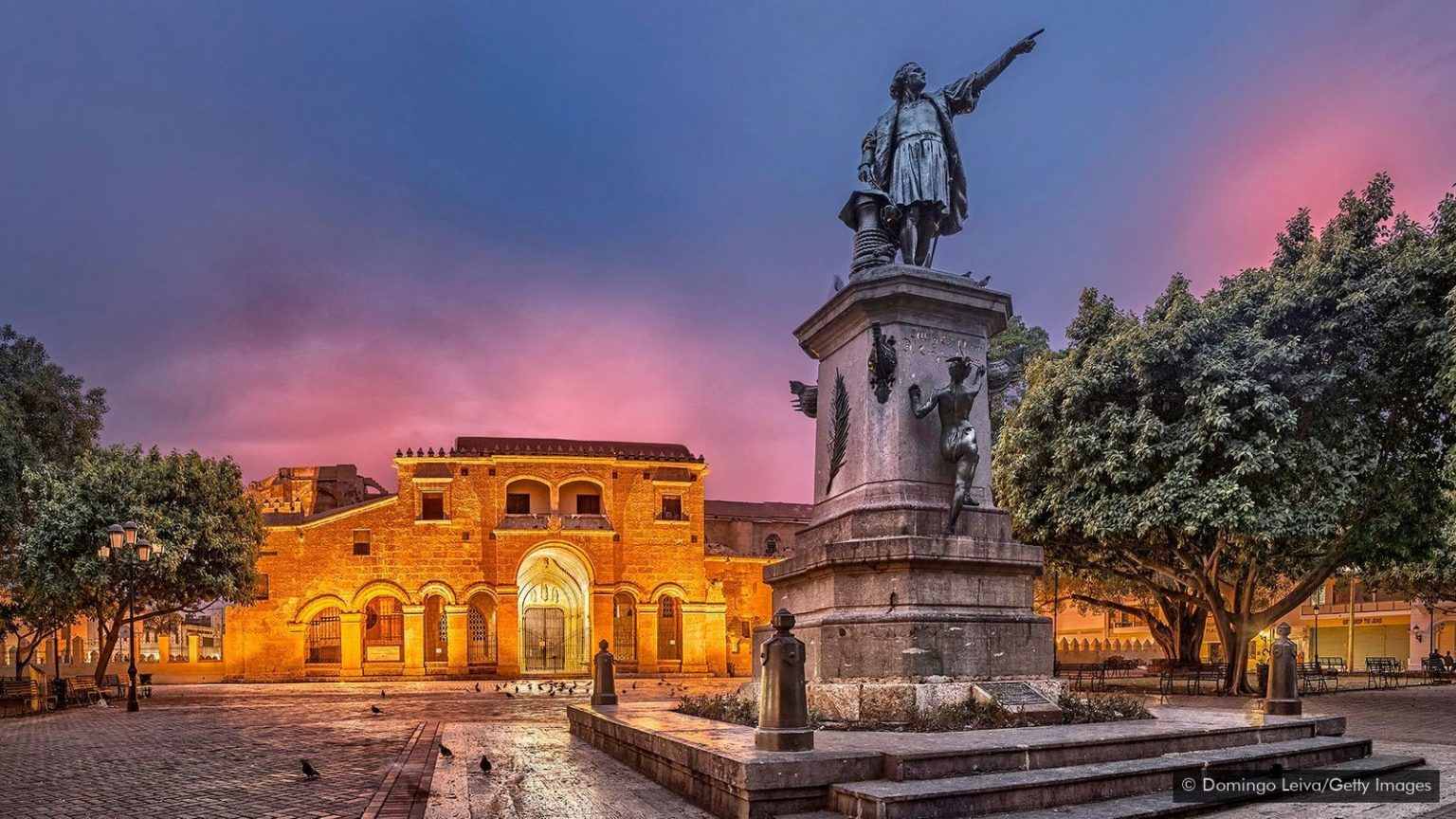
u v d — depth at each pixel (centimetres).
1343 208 2200
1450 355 1775
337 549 4791
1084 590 3494
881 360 1202
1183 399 2112
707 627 5031
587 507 5047
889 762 807
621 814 849
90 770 1278
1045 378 2453
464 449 5084
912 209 1339
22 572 3117
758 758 789
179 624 5250
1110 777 838
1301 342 2008
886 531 1166
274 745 1538
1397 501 2180
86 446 3562
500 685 3881
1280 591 3816
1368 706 2125
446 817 845
